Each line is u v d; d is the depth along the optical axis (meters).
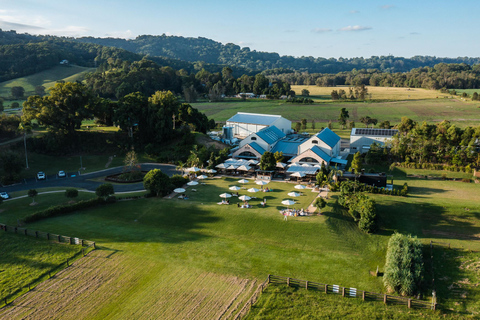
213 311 39.81
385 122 152.88
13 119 114.44
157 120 121.62
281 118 141.88
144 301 41.47
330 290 44.53
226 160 99.62
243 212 66.75
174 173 97.50
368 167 105.38
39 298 41.84
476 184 88.12
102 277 46.16
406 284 44.28
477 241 57.97
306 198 74.38
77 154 114.12
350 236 59.31
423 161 107.19
